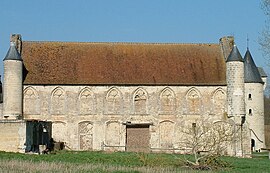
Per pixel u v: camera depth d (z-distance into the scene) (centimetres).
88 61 6944
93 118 6675
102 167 3841
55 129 6638
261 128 7725
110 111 6694
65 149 6581
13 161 4112
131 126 6712
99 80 6700
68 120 6650
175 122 6731
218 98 6788
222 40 7238
